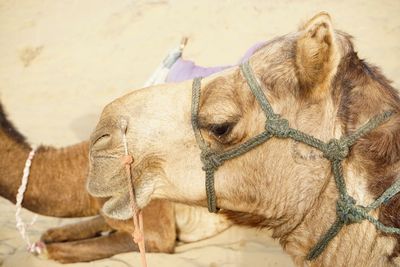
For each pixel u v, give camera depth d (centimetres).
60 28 1256
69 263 518
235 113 264
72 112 899
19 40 1232
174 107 282
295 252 281
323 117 257
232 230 552
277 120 258
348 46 263
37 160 486
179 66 464
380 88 264
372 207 247
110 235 524
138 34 1153
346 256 262
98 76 1018
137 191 288
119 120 285
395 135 254
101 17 1263
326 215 262
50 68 1088
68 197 490
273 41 273
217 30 1101
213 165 273
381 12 1055
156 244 509
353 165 254
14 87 1030
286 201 269
